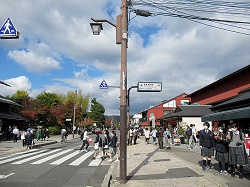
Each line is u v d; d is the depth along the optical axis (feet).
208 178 26.18
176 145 71.61
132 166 36.06
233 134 27.35
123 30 26.94
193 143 61.62
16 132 87.40
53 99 197.16
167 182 25.14
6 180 27.53
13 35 30.83
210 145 30.83
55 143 95.96
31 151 61.41
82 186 25.55
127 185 24.40
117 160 45.50
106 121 387.55
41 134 103.19
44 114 157.28
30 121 147.13
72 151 62.39
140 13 32.68
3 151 58.34
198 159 41.22
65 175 31.30
